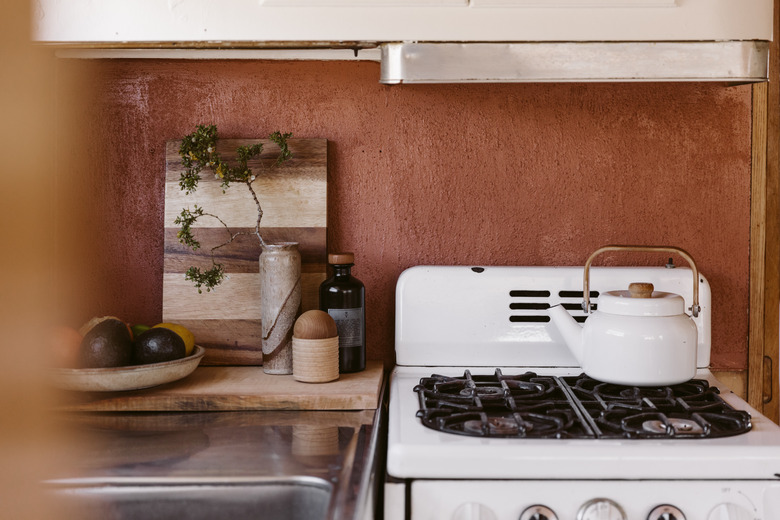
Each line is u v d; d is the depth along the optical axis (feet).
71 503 3.51
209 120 5.40
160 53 5.23
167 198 5.32
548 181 5.39
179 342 4.60
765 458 3.60
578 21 4.33
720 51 4.33
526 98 5.35
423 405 4.28
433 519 3.67
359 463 3.59
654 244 5.41
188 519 3.51
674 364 4.35
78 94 5.37
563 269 5.18
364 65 5.35
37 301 4.94
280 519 3.46
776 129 5.34
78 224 5.43
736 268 5.42
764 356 5.46
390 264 5.46
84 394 4.52
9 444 3.84
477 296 5.15
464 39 4.36
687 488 3.63
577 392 4.53
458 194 5.41
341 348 4.94
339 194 5.42
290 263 4.87
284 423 4.24
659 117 5.35
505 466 3.63
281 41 4.39
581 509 3.64
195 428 4.18
